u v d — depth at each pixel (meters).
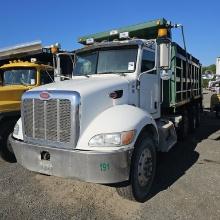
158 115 6.92
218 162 7.29
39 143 4.97
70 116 4.65
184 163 7.23
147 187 5.27
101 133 4.61
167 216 4.64
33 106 5.01
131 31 7.75
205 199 5.20
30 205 5.03
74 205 5.03
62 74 7.11
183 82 9.63
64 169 4.68
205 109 18.64
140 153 5.02
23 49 10.20
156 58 6.53
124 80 5.71
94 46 6.48
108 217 4.62
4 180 6.12
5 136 7.14
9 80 8.83
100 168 4.46
